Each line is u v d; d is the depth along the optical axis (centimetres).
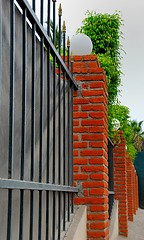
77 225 444
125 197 1128
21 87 305
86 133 509
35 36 312
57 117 429
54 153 380
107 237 521
